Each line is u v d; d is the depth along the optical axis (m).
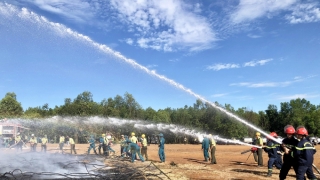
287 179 12.38
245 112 66.38
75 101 62.09
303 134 9.37
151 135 59.34
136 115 63.47
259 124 68.88
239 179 12.48
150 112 65.00
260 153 17.38
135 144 19.41
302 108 70.50
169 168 16.02
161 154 19.55
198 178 12.68
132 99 65.38
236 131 56.34
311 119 63.66
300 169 9.27
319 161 19.19
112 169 14.12
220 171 14.87
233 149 35.34
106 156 22.06
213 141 18.94
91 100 63.06
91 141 25.20
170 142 60.88
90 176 12.09
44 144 28.06
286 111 69.69
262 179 12.49
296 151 9.33
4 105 63.50
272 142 13.23
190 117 61.06
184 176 13.23
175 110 66.94
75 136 52.66
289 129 9.89
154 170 14.85
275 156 13.34
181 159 21.73
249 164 18.31
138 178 11.92
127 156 22.50
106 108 62.62
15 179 11.74
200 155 25.72
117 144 38.53
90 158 20.61
